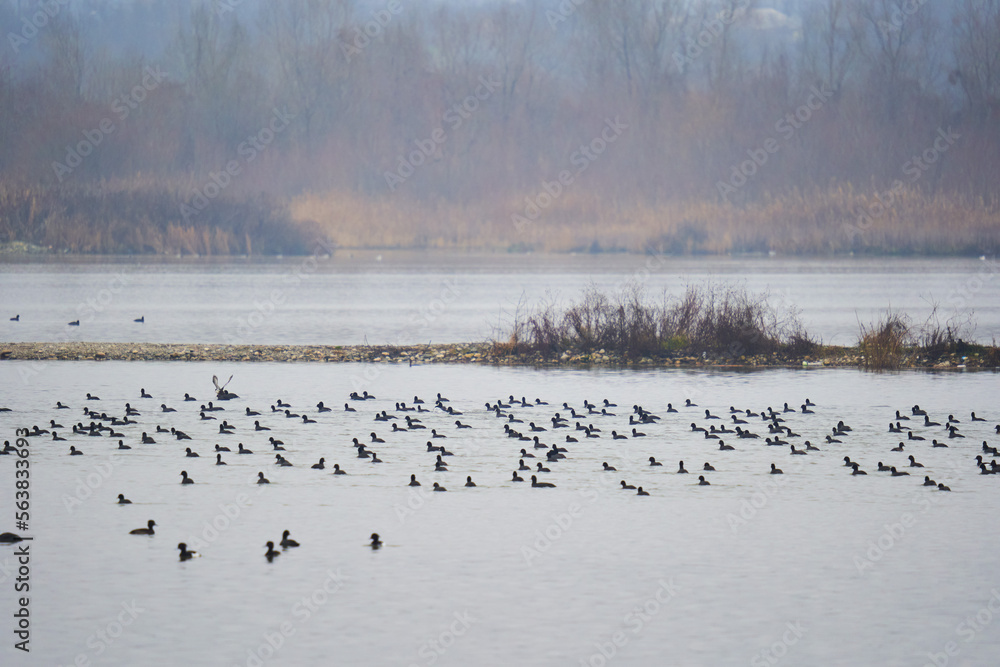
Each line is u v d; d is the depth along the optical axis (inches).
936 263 4271.7
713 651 605.3
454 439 1155.3
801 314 2496.3
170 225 4446.4
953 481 969.5
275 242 4662.9
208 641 618.8
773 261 4416.8
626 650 606.5
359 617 652.7
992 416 1284.4
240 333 2215.8
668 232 4808.1
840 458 1064.8
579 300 2677.2
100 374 1647.4
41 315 2516.0
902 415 1279.5
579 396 1445.6
